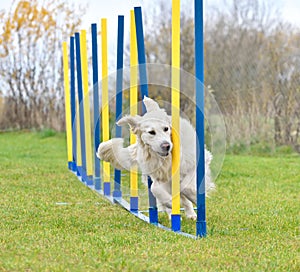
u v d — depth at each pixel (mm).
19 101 27875
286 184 12641
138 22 8133
